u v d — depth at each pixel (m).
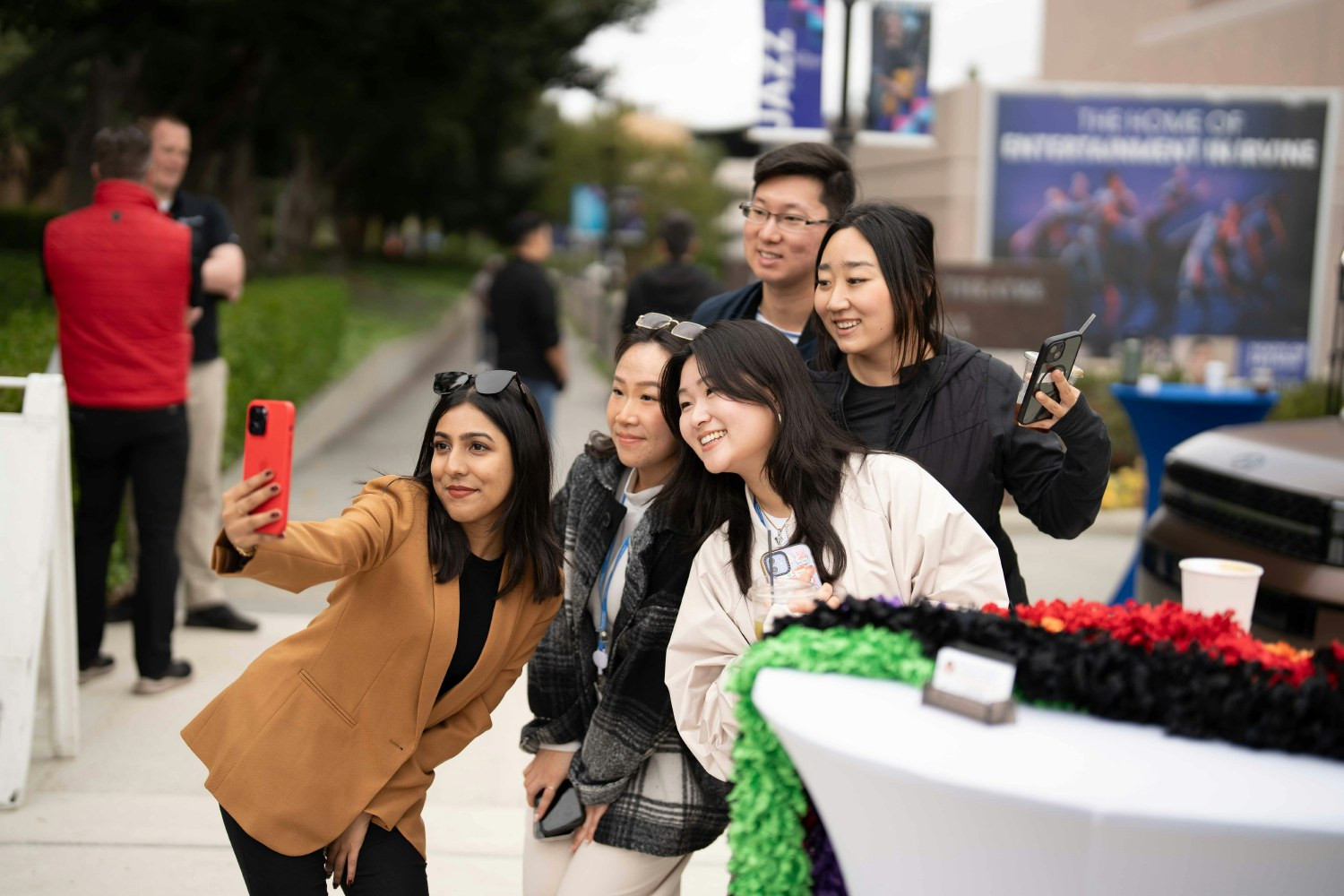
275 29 12.02
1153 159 13.77
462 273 44.56
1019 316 9.84
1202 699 1.55
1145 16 17.86
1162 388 6.10
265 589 6.07
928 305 2.44
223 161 18.22
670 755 2.38
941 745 1.54
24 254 10.99
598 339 20.50
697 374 2.11
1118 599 6.07
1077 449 2.33
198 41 12.05
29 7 9.39
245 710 2.21
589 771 2.35
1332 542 3.63
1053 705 1.66
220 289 4.94
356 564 2.06
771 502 2.17
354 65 14.02
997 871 1.49
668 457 2.39
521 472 2.20
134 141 4.15
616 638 2.38
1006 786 1.42
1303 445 4.18
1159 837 1.38
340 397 12.12
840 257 2.40
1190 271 13.85
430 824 3.58
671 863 2.42
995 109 13.73
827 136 8.32
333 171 25.47
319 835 2.18
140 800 3.60
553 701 2.52
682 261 7.14
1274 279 13.88
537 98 26.81
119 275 4.09
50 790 3.65
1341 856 1.38
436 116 19.31
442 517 2.21
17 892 3.06
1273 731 1.51
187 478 5.11
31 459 3.59
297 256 23.72
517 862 3.35
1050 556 7.34
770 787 1.83
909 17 8.11
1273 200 13.81
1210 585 2.15
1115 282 13.88
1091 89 13.67
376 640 2.18
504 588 2.26
